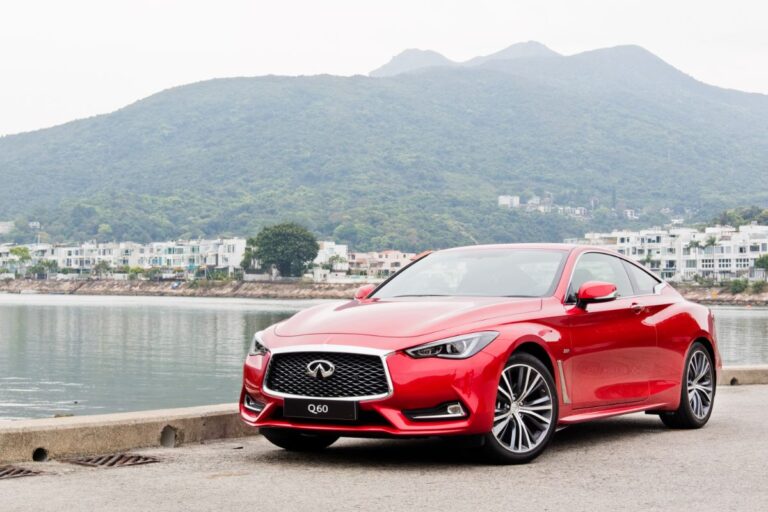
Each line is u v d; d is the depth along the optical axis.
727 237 162.12
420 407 5.80
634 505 4.97
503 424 6.09
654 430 7.80
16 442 6.27
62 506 4.96
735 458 6.39
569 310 6.71
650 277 7.99
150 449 6.87
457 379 5.83
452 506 4.93
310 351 5.98
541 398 6.33
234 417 7.50
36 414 29.48
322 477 5.72
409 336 5.92
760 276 153.25
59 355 54.00
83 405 32.03
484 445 6.00
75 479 5.71
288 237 186.25
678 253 163.00
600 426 8.06
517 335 6.17
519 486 5.45
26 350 57.50
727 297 147.00
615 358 7.03
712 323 8.27
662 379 7.53
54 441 6.43
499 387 6.05
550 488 5.39
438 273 7.23
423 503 5.00
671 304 7.84
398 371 5.79
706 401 8.05
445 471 5.91
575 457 6.43
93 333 73.56
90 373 43.66
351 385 5.89
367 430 5.81
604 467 6.05
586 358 6.75
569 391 6.58
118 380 40.50
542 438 6.29
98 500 5.10
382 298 7.02
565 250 7.24
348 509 4.86
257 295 183.50
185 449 6.89
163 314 106.88
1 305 134.62
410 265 7.52
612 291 6.74
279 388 6.11
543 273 6.97
